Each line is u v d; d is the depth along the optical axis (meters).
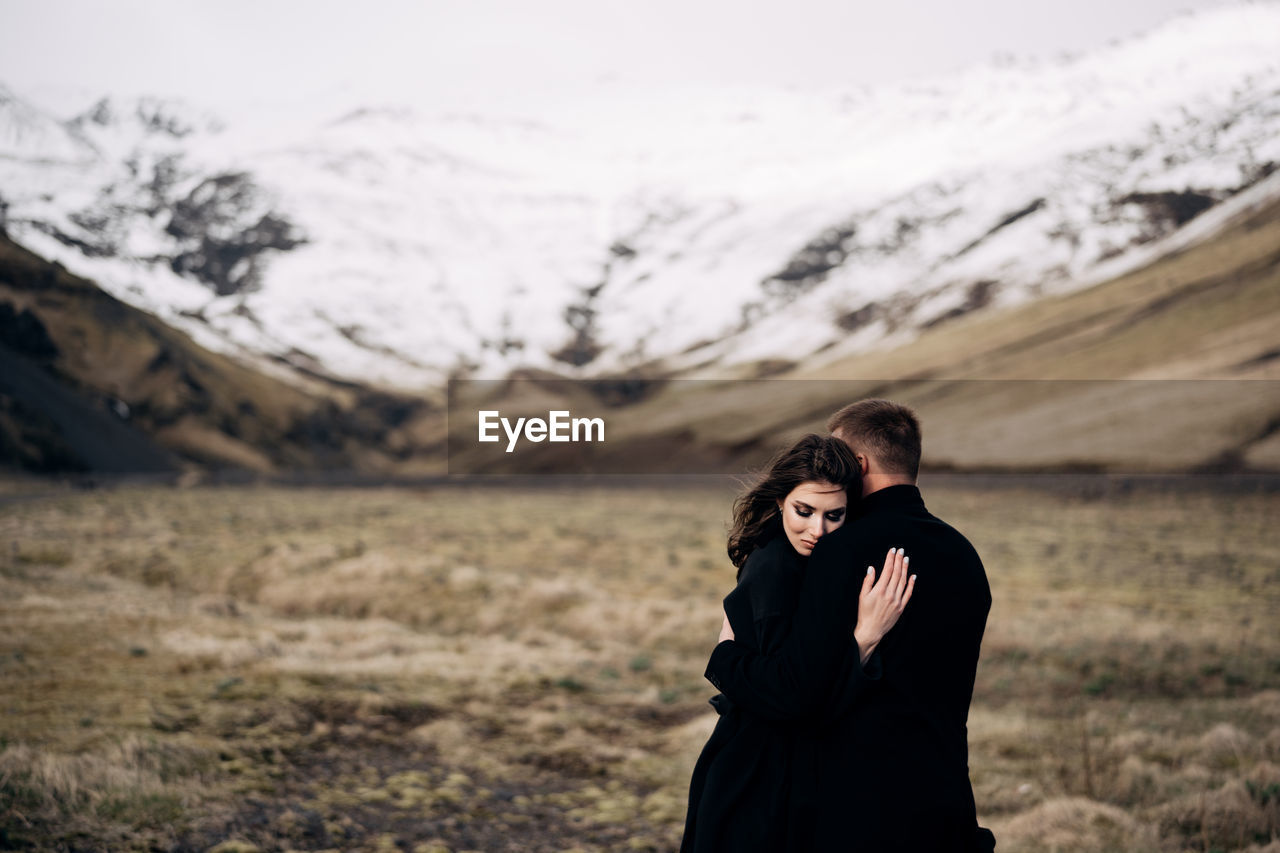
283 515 50.62
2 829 5.43
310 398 191.75
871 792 2.29
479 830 6.85
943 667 2.39
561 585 23.53
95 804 5.99
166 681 10.02
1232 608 24.50
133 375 163.62
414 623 22.14
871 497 2.59
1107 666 16.89
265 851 5.84
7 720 7.95
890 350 170.00
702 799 2.49
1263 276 124.06
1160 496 62.28
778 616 2.40
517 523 50.38
